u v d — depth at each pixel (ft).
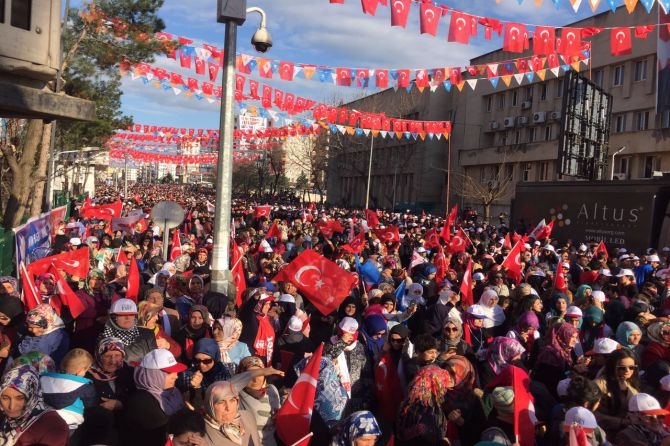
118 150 142.82
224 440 12.25
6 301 19.93
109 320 17.70
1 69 12.80
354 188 251.80
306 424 14.05
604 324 25.21
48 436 11.14
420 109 190.90
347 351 18.15
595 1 26.96
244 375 13.46
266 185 292.61
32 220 38.29
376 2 27.30
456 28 31.63
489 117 174.81
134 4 48.21
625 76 129.49
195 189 334.85
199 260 37.99
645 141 122.62
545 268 42.45
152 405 13.03
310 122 65.21
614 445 14.35
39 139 52.70
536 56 48.88
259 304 22.40
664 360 19.45
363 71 44.24
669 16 76.69
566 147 79.20
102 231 54.29
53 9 13.73
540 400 16.60
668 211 63.10
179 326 22.27
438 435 14.71
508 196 160.97
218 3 26.20
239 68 43.29
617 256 55.88
